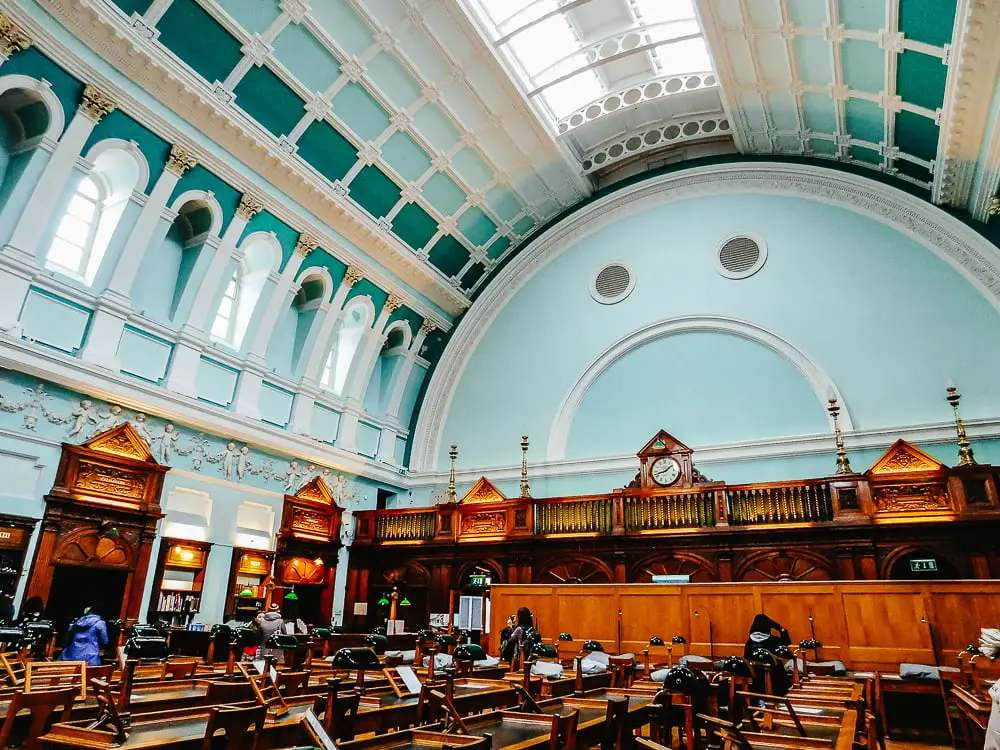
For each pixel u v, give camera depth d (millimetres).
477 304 19922
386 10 13141
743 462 15109
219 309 14523
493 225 19047
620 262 18359
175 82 11859
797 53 13625
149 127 11945
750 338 16062
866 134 14859
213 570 13195
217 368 13938
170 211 12766
